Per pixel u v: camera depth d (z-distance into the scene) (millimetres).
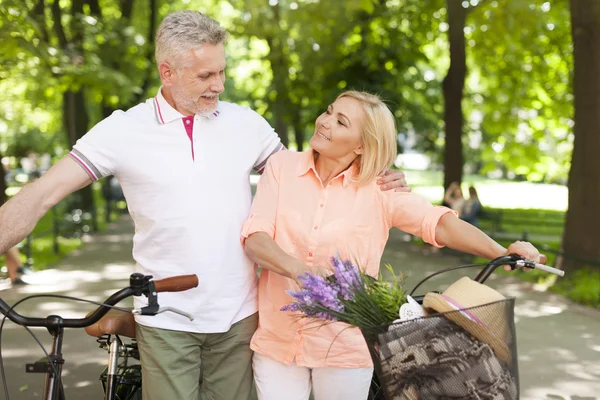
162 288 2594
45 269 12383
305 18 17016
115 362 3184
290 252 3080
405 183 3164
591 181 10641
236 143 3154
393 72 20594
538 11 14727
